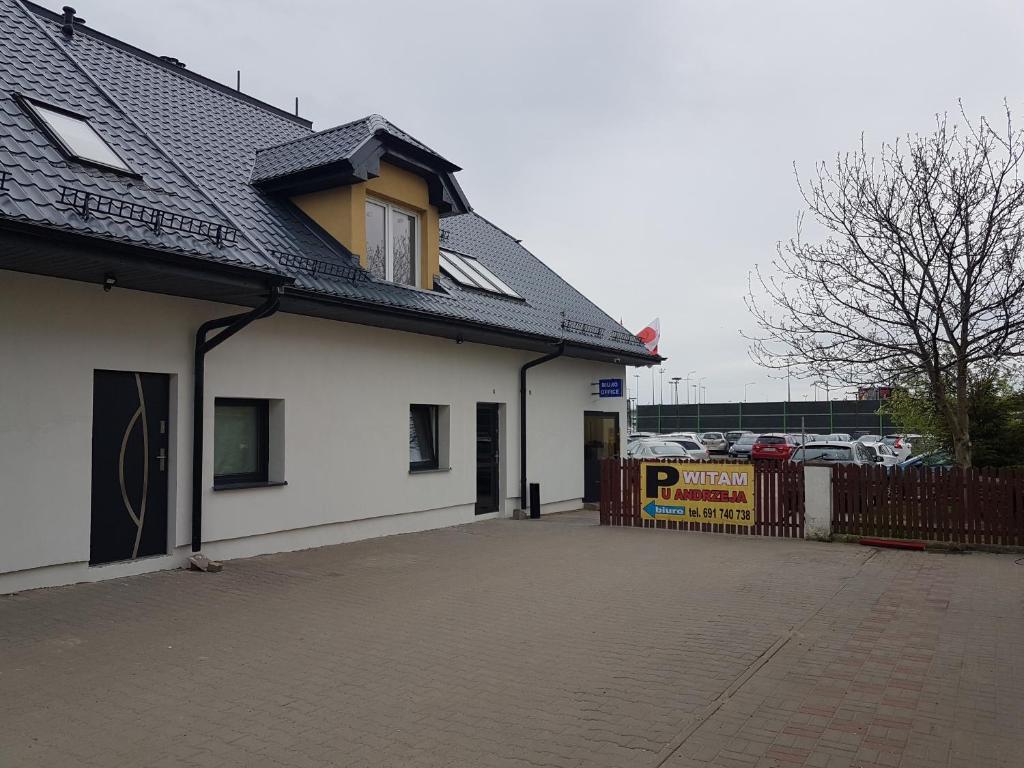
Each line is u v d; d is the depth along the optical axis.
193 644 6.15
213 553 9.30
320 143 11.98
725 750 4.36
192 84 13.59
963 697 5.22
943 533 11.47
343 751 4.30
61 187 7.12
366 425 11.56
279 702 5.00
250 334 9.77
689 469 13.21
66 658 5.72
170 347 8.71
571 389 17.42
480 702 5.07
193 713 4.79
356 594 8.02
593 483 18.19
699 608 7.64
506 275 17.19
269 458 10.29
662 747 4.39
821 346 13.54
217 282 7.91
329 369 10.94
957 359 12.79
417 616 7.19
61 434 7.60
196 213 8.32
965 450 12.84
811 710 4.97
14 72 8.84
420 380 12.73
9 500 7.19
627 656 6.07
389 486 12.00
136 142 9.13
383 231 12.57
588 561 10.15
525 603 7.77
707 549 11.26
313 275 10.11
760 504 12.66
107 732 4.48
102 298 8.00
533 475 15.89
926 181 12.63
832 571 9.62
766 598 8.09
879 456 21.64
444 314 11.86
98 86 9.71
